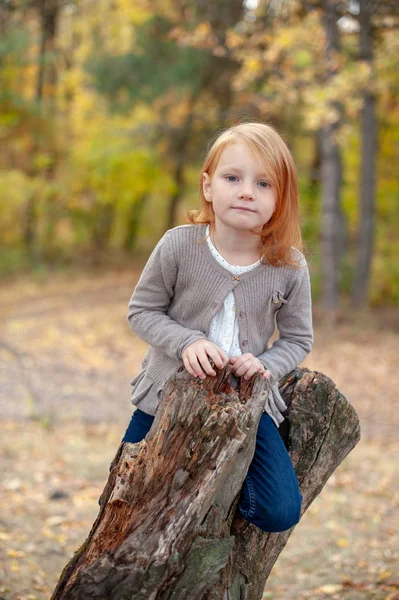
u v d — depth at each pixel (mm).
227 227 2264
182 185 23203
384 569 4371
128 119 20125
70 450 6848
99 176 20953
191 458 2041
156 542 1948
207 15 15430
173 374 2215
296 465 2488
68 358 11484
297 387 2518
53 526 4867
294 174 2260
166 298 2377
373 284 16875
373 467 6824
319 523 5352
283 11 12188
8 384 9570
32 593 3764
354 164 17109
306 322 2432
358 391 10039
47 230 24516
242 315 2297
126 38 19547
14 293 18312
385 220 17906
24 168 21922
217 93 18453
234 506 2254
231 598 2271
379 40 11234
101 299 17828
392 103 16844
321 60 11258
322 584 4172
